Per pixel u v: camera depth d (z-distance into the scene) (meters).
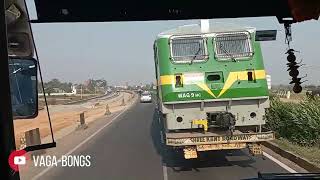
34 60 2.65
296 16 2.58
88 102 72.31
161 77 11.65
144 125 28.80
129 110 50.19
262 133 11.25
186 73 11.56
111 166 12.86
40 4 2.96
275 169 11.19
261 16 3.34
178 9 3.23
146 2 3.12
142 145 17.84
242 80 11.56
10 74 2.50
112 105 66.75
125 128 27.38
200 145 11.17
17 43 2.57
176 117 11.69
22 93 2.67
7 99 2.26
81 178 11.14
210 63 11.59
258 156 13.39
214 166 11.99
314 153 12.42
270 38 3.61
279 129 16.50
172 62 11.56
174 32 11.65
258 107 11.70
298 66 3.21
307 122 13.93
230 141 11.20
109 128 28.28
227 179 10.10
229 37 11.62
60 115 44.22
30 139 14.80
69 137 23.09
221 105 11.70
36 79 2.68
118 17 3.18
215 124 11.61
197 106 11.66
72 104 62.09
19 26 2.57
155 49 12.81
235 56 11.59
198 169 11.62
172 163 12.81
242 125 11.70
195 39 11.60
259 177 3.63
